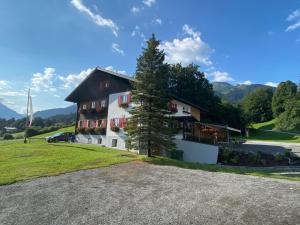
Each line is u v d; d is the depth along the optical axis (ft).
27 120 112.27
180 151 81.00
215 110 178.50
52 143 105.09
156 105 64.49
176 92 173.47
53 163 56.49
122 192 35.45
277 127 185.78
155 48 67.05
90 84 120.78
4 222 26.48
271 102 280.51
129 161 59.36
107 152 74.54
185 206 29.30
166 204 30.19
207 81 185.68
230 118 181.47
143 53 66.64
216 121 178.91
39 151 75.72
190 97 171.53
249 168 65.98
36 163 56.65
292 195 32.37
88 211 28.81
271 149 89.56
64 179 43.24
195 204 29.84
